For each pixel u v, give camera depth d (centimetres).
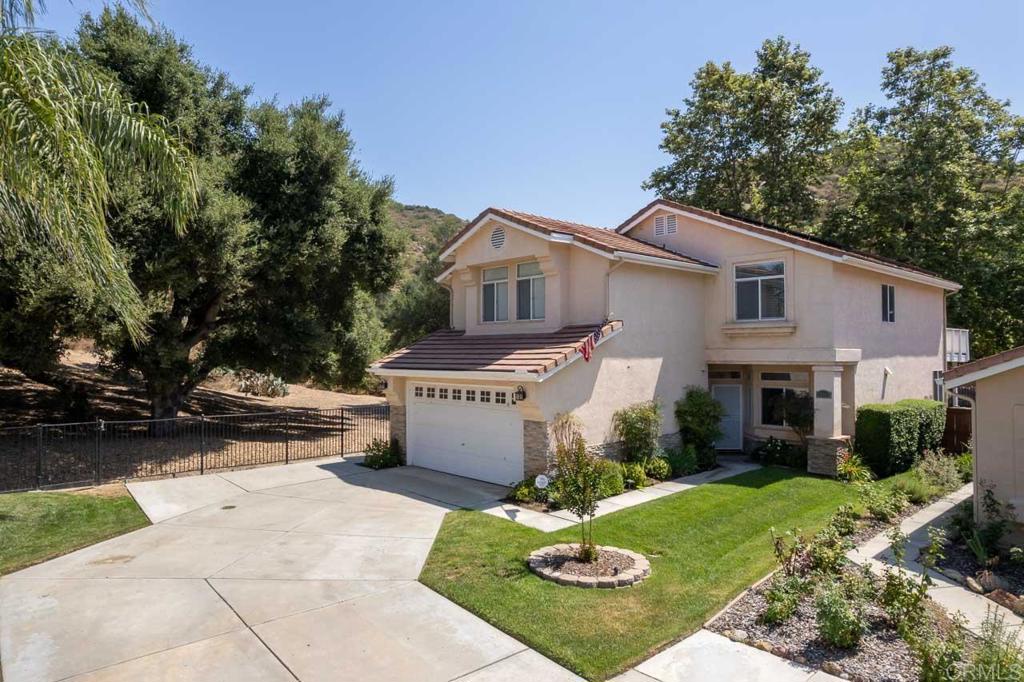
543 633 633
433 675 560
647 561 838
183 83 1692
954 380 951
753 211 2942
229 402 2680
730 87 2895
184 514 1127
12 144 682
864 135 2831
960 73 2598
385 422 2495
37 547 919
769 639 622
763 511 1105
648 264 1463
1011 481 909
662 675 558
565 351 1248
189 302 1855
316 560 866
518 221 1457
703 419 1555
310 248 1812
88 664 573
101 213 765
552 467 1238
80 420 1877
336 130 2116
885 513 1063
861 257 1512
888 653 586
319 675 558
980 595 746
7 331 1358
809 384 1612
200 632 643
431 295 3538
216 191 1570
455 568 823
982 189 2681
